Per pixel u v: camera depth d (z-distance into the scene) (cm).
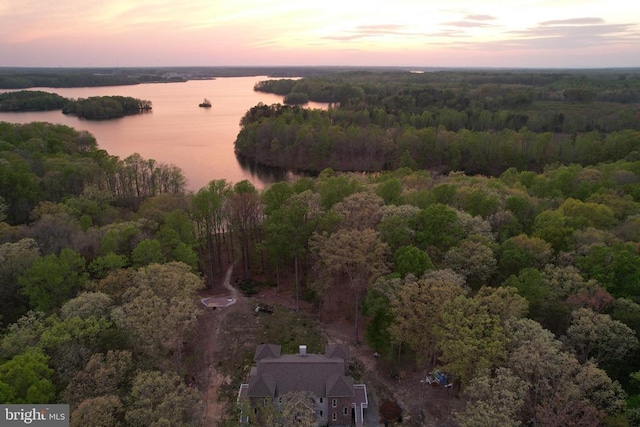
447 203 9031
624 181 10738
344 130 19075
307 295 7650
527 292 5550
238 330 6681
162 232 7194
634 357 4966
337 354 5491
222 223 9444
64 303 5625
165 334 4925
